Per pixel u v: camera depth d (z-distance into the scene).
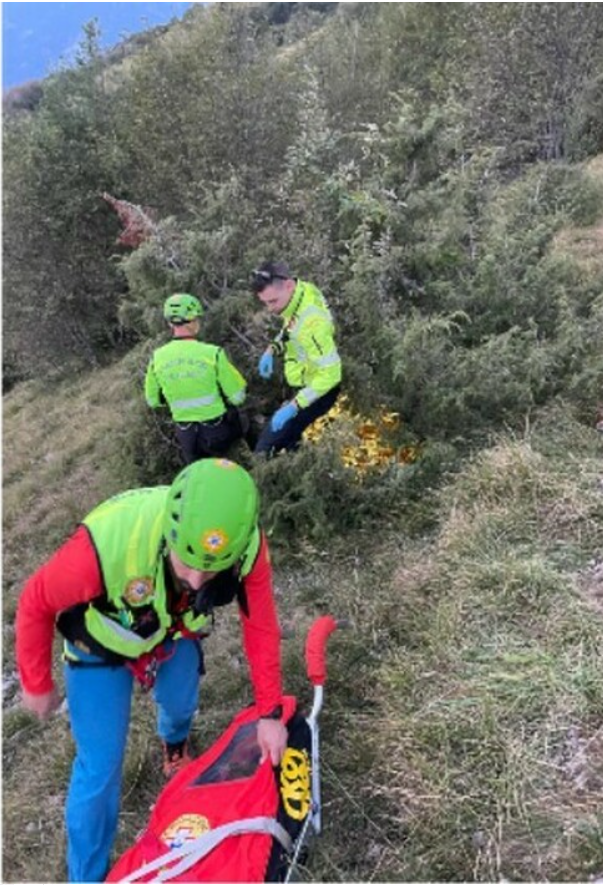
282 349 5.45
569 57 13.38
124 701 2.83
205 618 2.87
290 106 12.73
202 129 12.44
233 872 2.72
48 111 13.93
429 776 3.12
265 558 2.63
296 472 5.22
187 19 13.70
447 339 5.61
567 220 9.30
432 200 5.99
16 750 4.75
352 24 19.20
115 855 3.45
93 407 11.87
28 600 2.47
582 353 5.84
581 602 3.72
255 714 3.45
